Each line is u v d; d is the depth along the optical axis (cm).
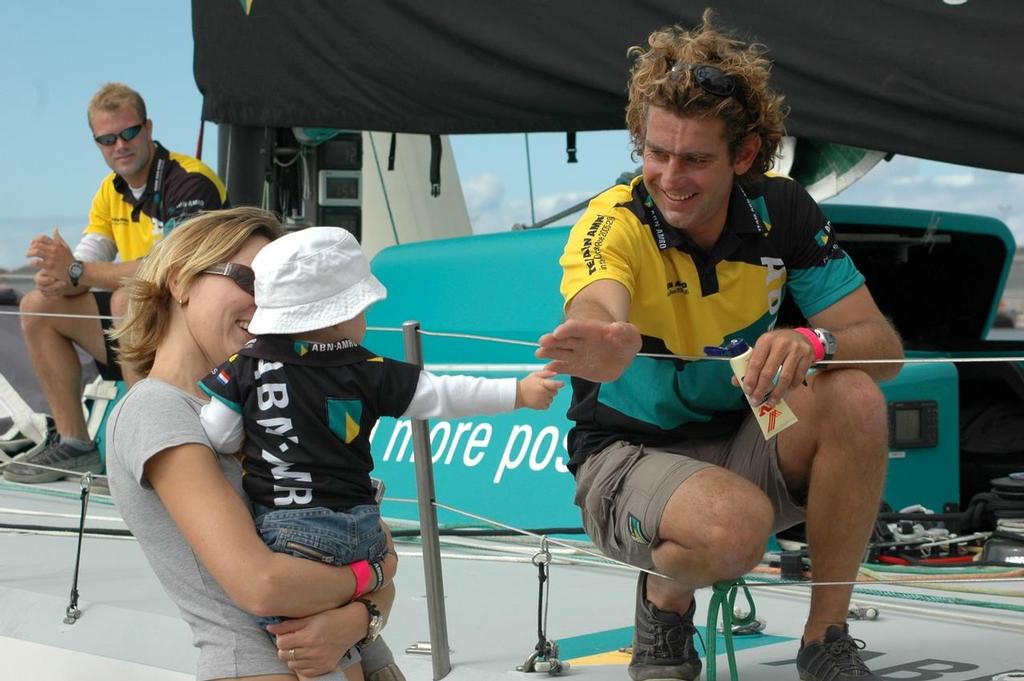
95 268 468
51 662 294
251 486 205
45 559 371
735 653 263
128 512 209
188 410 208
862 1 350
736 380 247
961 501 419
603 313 229
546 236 417
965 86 337
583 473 255
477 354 430
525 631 286
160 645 280
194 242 219
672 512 226
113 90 485
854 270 259
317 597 199
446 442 415
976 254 489
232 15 488
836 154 412
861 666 231
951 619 284
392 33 457
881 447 232
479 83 443
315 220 578
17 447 524
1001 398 451
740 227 248
